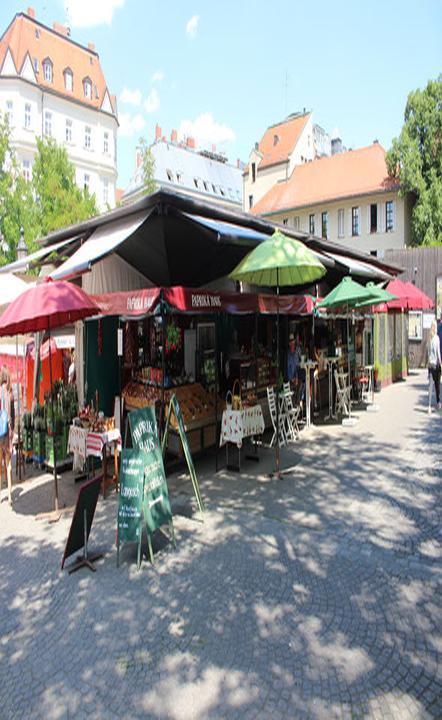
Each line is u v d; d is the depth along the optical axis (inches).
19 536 210.1
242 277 285.0
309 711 110.9
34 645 137.6
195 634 139.2
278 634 137.9
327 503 234.4
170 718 110.4
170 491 254.8
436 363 447.2
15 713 113.7
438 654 128.1
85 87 1636.3
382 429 387.2
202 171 2464.3
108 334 310.5
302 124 1978.3
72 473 293.6
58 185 776.3
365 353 574.2
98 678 123.6
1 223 703.7
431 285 836.0
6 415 247.3
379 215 1416.1
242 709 112.0
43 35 1573.6
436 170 1247.5
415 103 1255.5
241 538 199.3
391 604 151.1
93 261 237.9
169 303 235.3
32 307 200.8
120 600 158.1
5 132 877.2
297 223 1625.2
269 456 315.3
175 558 184.5
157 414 277.3
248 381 346.9
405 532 201.3
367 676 120.9
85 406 296.8
